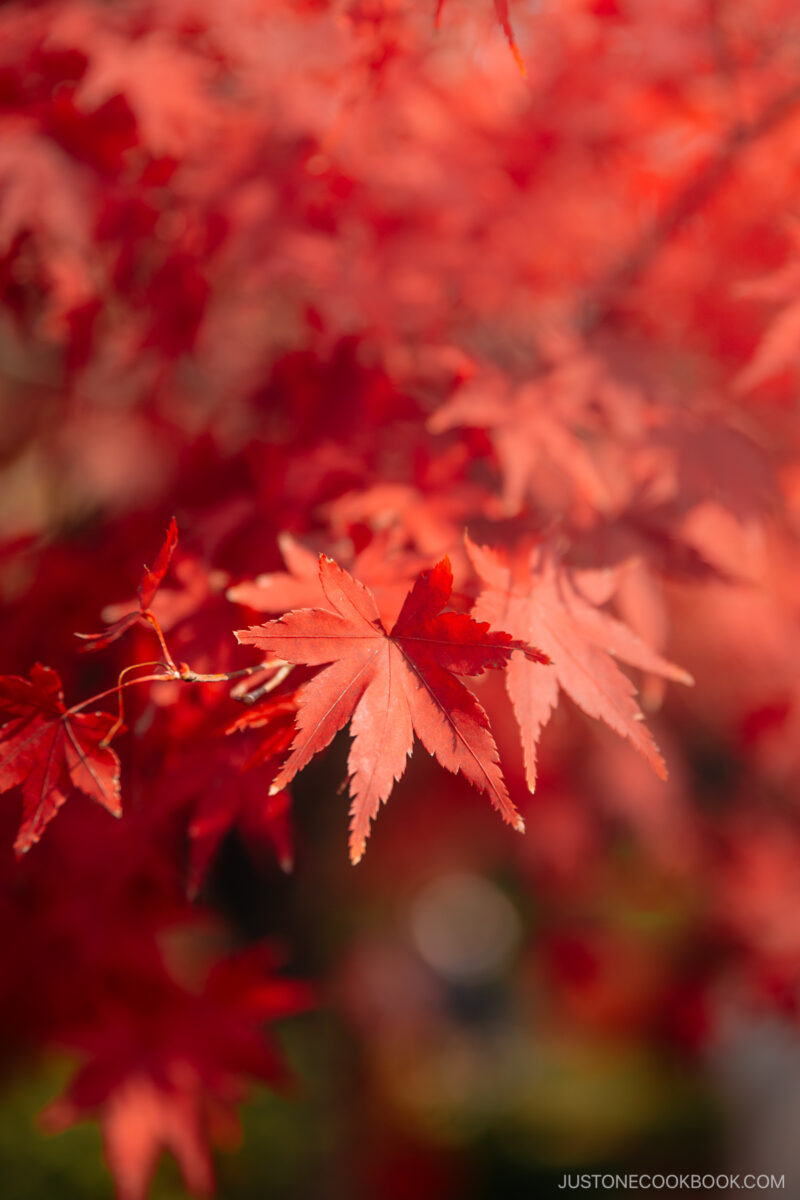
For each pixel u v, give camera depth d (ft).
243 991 1.96
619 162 2.00
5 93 1.78
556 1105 6.22
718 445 1.77
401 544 1.63
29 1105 4.01
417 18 1.80
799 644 2.22
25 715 1.44
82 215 1.73
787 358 1.69
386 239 1.91
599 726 2.85
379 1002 6.19
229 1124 2.11
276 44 1.86
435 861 5.24
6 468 2.73
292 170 1.83
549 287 2.06
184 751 1.57
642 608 1.72
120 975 1.89
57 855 1.77
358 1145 5.00
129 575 1.74
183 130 1.79
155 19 1.81
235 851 4.80
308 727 1.39
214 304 2.17
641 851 3.80
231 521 1.71
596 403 1.83
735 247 1.95
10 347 2.63
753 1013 3.01
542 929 4.33
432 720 1.41
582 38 1.92
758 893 3.03
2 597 1.86
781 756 2.70
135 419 2.48
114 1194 3.87
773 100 1.88
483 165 1.96
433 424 1.72
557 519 1.65
